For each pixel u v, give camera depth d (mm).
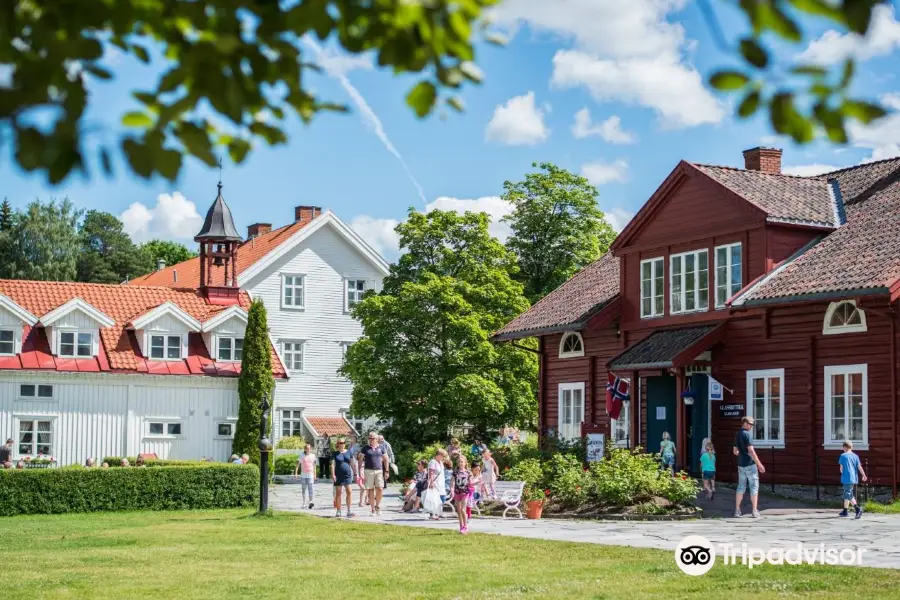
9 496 29391
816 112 4027
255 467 32031
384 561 17594
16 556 18969
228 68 4324
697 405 31969
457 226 47219
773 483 29750
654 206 34719
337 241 58844
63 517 28625
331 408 57844
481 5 4316
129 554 19125
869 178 33781
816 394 28891
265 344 46469
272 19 4312
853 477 23844
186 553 19188
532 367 45656
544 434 39312
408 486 30125
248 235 70250
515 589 14148
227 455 46969
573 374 38438
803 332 29344
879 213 30766
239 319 48219
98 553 19359
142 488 30828
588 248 59375
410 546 19719
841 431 28219
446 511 28078
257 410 45812
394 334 44656
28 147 3689
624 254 36250
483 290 45562
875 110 3969
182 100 4113
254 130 4574
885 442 26891
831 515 24266
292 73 4488
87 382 44969
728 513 24875
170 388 46312
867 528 21266
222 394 47125
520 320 40656
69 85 3854
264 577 15977
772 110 4016
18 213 91250
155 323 46719
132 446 45406
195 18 4355
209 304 50500
